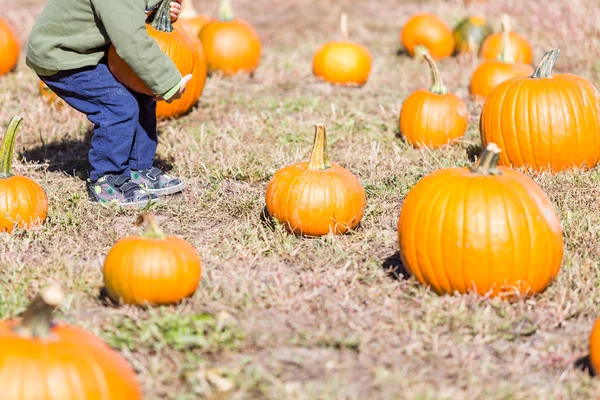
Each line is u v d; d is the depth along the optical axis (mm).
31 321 3383
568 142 6715
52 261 5246
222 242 5668
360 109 9195
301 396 3781
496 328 4469
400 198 6559
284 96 9773
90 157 6445
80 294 4801
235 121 8578
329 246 5555
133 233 5863
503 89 6945
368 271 5156
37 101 9055
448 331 4469
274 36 13477
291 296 4797
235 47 10406
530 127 6734
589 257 5344
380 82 10594
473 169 4828
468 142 7793
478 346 4336
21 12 14484
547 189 6555
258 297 4781
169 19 7160
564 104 6715
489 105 6996
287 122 8633
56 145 7879
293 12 15328
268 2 16141
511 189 4680
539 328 4535
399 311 4660
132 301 4574
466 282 4703
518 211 4621
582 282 4930
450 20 13969
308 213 5641
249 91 9992
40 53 5988
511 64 9234
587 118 6734
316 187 5656
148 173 6555
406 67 11383
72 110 8766
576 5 13797
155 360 4066
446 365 4145
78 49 5984
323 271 5223
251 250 5488
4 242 5539
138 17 5727
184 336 4230
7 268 5160
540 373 4129
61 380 3283
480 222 4594
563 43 11953
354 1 16062
